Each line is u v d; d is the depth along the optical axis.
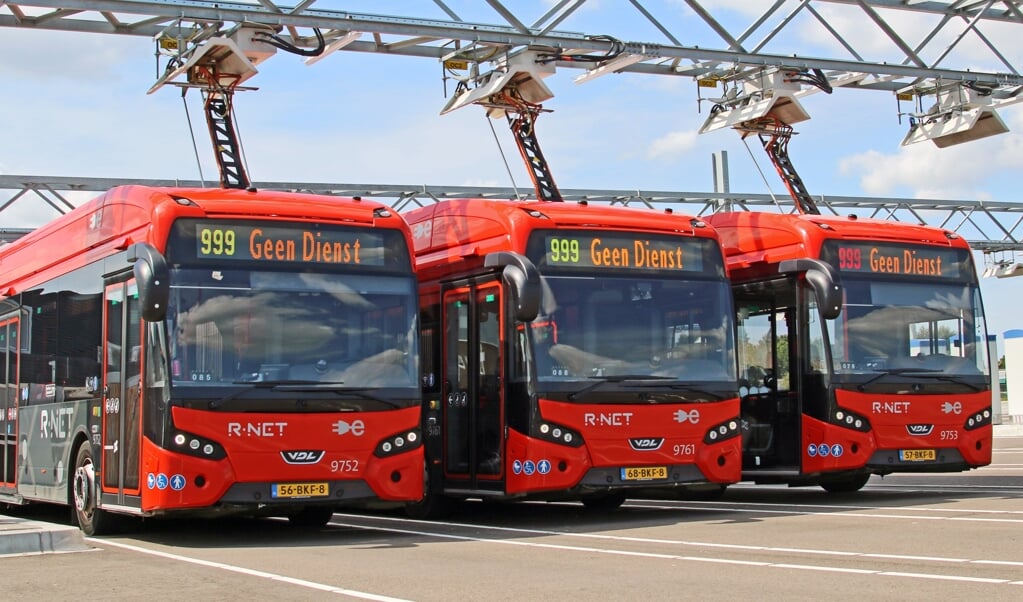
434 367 15.72
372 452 12.27
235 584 8.98
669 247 14.58
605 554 10.59
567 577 9.07
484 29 16.06
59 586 8.97
